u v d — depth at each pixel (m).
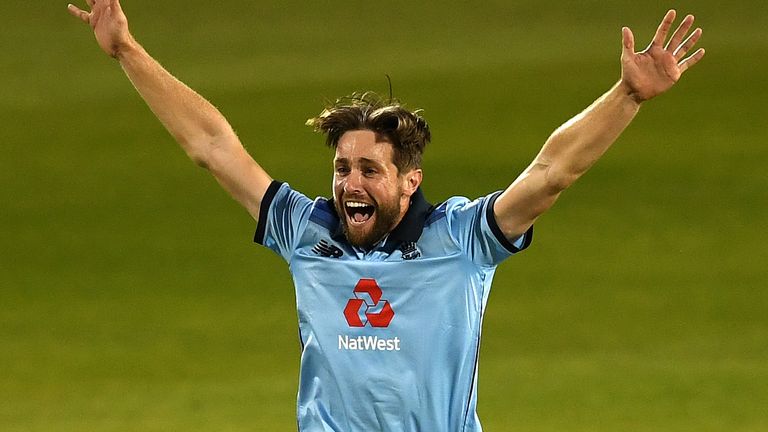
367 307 24.61
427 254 24.53
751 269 71.75
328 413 24.94
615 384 56.94
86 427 52.69
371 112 24.41
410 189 24.80
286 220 25.61
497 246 24.16
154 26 127.94
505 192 24.09
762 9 122.88
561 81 108.38
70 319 67.00
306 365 25.23
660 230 77.88
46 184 88.81
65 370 60.53
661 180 85.69
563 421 52.59
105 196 86.25
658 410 53.78
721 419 52.56
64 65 117.31
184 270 73.62
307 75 113.56
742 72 107.00
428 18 127.69
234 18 129.62
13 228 80.62
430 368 24.45
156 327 65.69
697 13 123.19
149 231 79.81
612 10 126.69
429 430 24.66
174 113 26.28
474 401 25.02
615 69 110.81
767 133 94.00
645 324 64.75
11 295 70.50
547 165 23.56
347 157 24.33
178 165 92.06
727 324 64.50
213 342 63.53
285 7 131.88
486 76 110.62
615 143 93.00
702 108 99.69
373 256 24.75
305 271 25.22
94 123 101.69
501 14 127.88
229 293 70.12
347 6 131.75
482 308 24.83
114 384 58.59
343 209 24.59
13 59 118.69
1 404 56.22
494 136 96.12
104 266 74.50
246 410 54.16
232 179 26.14
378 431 24.66
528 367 59.38
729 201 81.94
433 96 106.06
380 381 24.52
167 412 54.34
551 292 69.25
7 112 105.12
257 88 110.38
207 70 116.25
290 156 92.56
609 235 77.25
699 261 73.12
